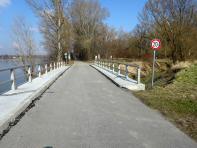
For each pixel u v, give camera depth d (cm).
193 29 3891
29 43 4541
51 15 4506
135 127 645
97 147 511
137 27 6569
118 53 7169
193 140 556
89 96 1111
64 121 696
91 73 2591
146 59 5100
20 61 4481
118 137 570
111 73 2319
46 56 5347
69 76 2198
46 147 511
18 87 1270
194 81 1509
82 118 728
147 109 856
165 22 4231
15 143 533
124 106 902
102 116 752
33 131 611
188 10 3850
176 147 515
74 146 516
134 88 1327
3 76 3197
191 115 781
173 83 1494
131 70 3619
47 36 5188
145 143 534
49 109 845
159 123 686
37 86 1310
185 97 1074
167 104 934
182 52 3847
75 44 8788
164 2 4231
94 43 8550
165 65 3947
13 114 707
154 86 1511
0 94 1048
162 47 4566
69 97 1083
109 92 1234
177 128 642
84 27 8550
